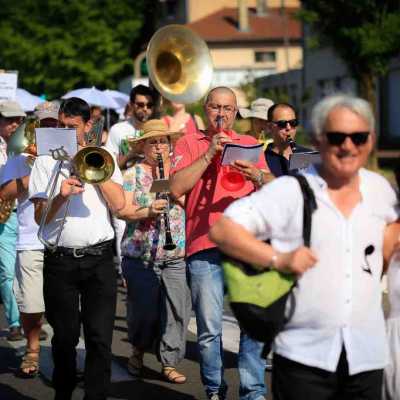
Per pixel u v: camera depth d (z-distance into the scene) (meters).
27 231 9.75
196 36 10.71
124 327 12.39
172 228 9.38
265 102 11.73
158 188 9.09
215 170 8.26
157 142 9.62
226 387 8.40
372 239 5.30
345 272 5.22
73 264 8.02
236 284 5.17
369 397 5.32
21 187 9.75
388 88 49.38
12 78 17.03
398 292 5.75
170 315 9.47
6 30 59.84
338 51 37.09
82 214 8.04
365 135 5.16
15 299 10.43
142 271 9.48
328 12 35.84
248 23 80.56
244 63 79.56
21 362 10.52
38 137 7.88
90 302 8.10
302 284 5.22
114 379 9.77
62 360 8.17
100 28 58.09
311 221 5.21
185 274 9.41
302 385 5.25
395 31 34.62
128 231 9.58
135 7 59.78
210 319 8.20
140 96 13.24
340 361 5.24
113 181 8.16
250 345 8.17
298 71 58.50
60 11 58.34
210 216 8.22
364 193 5.36
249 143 8.55
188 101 10.65
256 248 5.05
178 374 9.65
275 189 5.24
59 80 59.56
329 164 5.22
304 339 5.26
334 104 5.20
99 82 59.38
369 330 5.30
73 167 7.82
